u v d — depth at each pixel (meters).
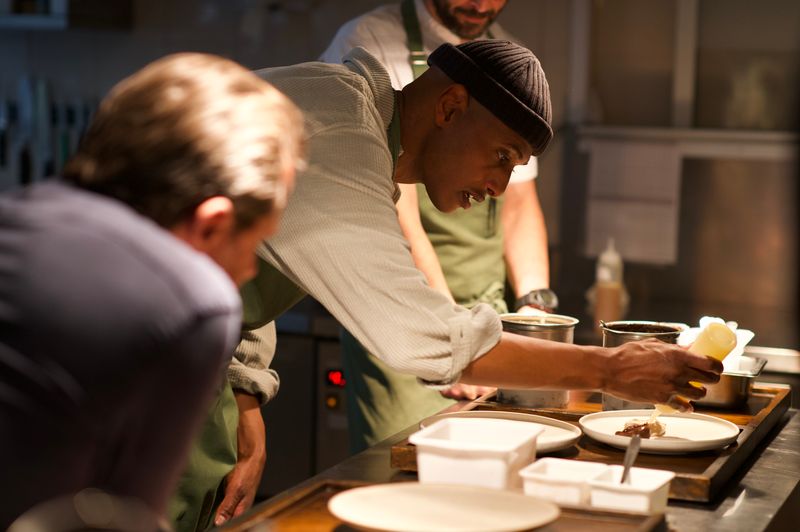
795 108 3.99
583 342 3.47
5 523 1.00
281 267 1.58
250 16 4.56
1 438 0.99
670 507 1.51
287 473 3.71
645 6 4.11
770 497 1.58
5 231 1.05
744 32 4.02
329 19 4.48
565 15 4.16
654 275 4.16
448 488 1.35
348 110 1.65
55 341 0.99
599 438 1.74
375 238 1.57
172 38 4.67
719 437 1.75
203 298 1.03
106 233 1.02
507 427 1.59
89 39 4.78
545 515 1.27
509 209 2.91
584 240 4.22
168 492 1.07
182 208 1.07
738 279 4.10
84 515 0.92
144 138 1.05
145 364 1.01
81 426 1.00
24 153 4.89
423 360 1.53
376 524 1.27
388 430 2.65
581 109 4.17
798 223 4.01
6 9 4.55
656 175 4.06
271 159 1.09
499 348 1.58
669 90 4.12
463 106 1.74
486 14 2.87
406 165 1.82
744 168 4.04
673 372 1.61
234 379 2.09
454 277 2.82
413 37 2.85
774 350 3.26
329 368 3.61
